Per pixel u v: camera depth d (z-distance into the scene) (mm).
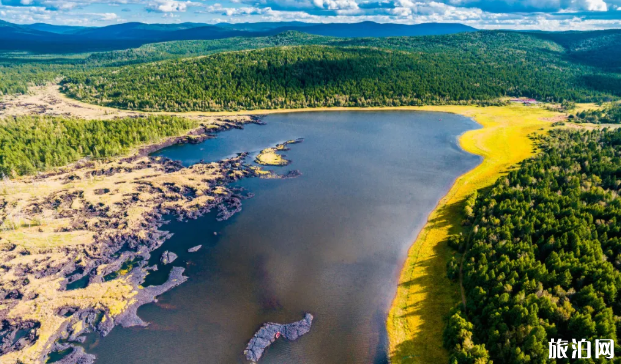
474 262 102188
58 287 107250
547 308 79125
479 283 93625
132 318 97250
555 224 108688
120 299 103188
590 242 97250
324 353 86875
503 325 76625
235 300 104000
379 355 85750
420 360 82562
